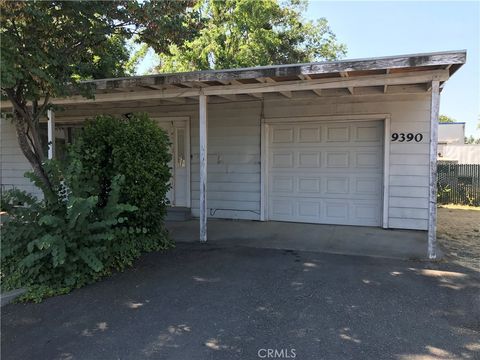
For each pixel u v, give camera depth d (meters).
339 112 8.15
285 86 6.42
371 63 5.40
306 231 7.75
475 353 3.18
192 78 6.41
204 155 6.88
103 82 6.91
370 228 8.01
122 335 3.52
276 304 4.14
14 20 4.93
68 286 4.61
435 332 3.53
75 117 10.15
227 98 8.67
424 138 7.61
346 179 8.32
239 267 5.41
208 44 16.83
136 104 9.70
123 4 5.34
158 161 6.23
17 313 4.01
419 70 5.62
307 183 8.62
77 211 4.56
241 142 8.98
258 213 8.93
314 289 4.56
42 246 4.23
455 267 5.38
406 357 3.13
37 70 4.80
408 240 6.95
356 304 4.13
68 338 3.48
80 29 5.55
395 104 7.74
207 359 3.12
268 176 8.90
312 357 3.13
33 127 5.78
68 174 4.94
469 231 8.05
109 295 4.45
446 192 13.36
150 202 6.09
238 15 17.08
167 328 3.64
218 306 4.11
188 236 7.32
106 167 5.86
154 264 5.56
